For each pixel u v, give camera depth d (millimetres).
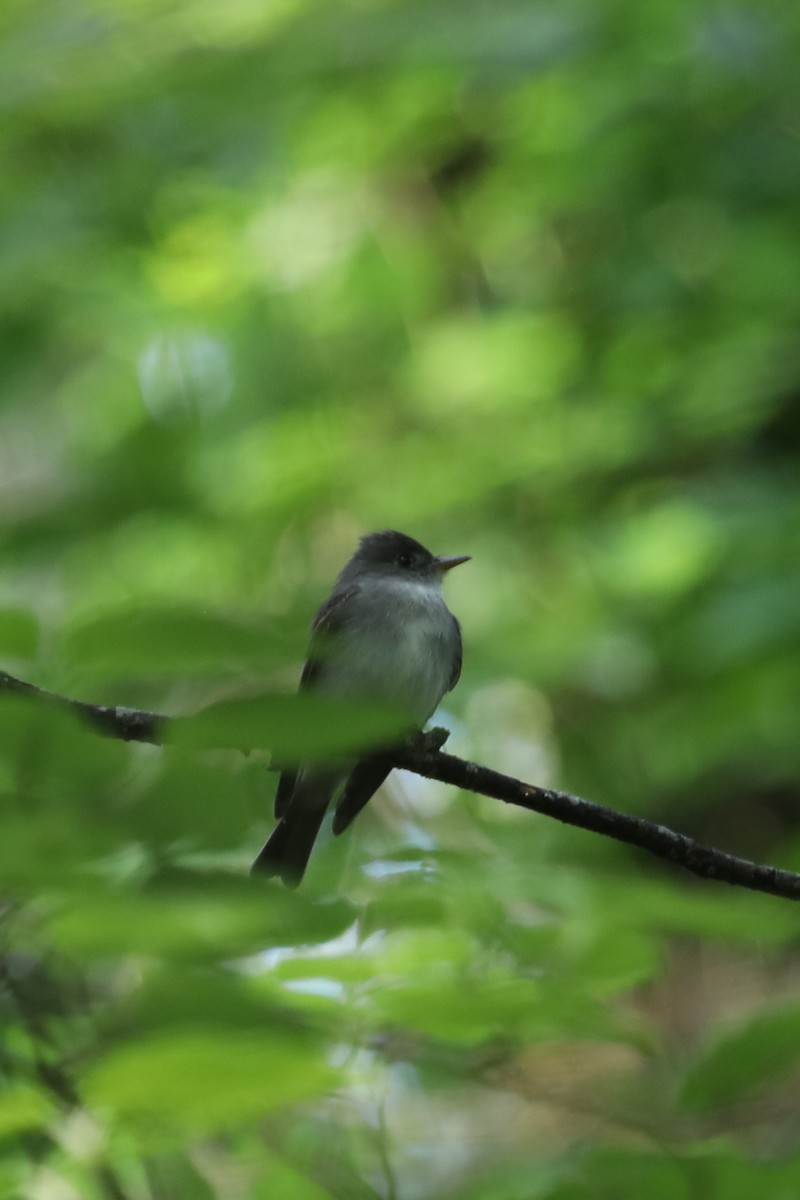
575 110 11547
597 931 3537
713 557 10195
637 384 11969
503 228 13117
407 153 12828
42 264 11289
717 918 3553
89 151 11641
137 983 3088
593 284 12516
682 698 10555
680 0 10648
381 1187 4855
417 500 12430
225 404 12609
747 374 11469
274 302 12734
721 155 11594
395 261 12750
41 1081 3553
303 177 12266
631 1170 3559
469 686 10344
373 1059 3496
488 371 12312
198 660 2211
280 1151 4852
